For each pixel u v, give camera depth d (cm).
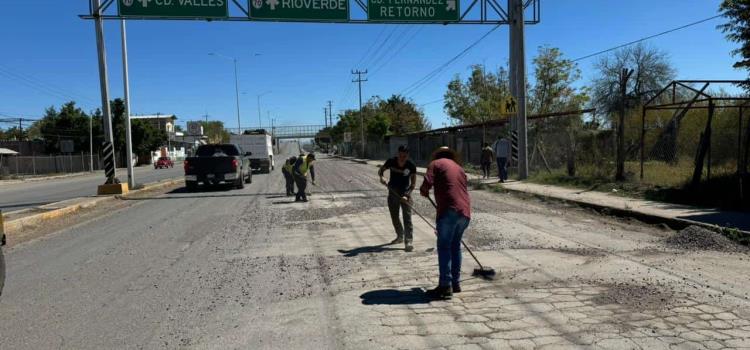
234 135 3650
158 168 6078
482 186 1916
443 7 1912
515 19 2017
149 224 1227
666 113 2133
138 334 496
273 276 701
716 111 1981
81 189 2728
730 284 609
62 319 545
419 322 507
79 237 1077
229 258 823
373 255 814
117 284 682
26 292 653
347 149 9231
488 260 754
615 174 1727
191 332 498
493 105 4000
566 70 3644
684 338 454
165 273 735
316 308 559
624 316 510
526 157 2062
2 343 480
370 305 564
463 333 476
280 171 3900
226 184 2412
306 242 941
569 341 452
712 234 843
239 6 1777
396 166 867
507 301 565
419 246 877
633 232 963
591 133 2227
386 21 1870
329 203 1567
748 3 1509
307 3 1812
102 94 1992
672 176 1584
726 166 1700
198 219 1288
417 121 7700
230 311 558
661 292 582
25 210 1465
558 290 600
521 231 989
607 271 678
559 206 1352
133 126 6806
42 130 6456
